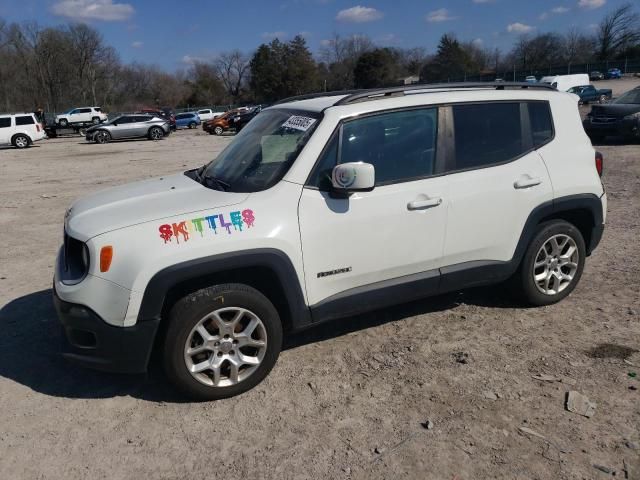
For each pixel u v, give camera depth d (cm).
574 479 270
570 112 455
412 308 473
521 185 420
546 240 445
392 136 382
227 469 289
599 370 362
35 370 396
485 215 409
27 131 2911
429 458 289
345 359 392
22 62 8000
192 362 340
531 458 285
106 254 318
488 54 9600
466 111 407
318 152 359
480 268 419
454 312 461
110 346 323
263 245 337
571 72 7431
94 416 339
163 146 2705
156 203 355
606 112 1504
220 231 330
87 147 2838
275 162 367
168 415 337
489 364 377
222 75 10200
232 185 369
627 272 534
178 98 9769
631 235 658
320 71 9625
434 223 391
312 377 371
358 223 365
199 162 1786
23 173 1670
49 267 637
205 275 336
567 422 312
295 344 417
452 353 394
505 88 433
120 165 1802
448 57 9000
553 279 462
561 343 401
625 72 7094
